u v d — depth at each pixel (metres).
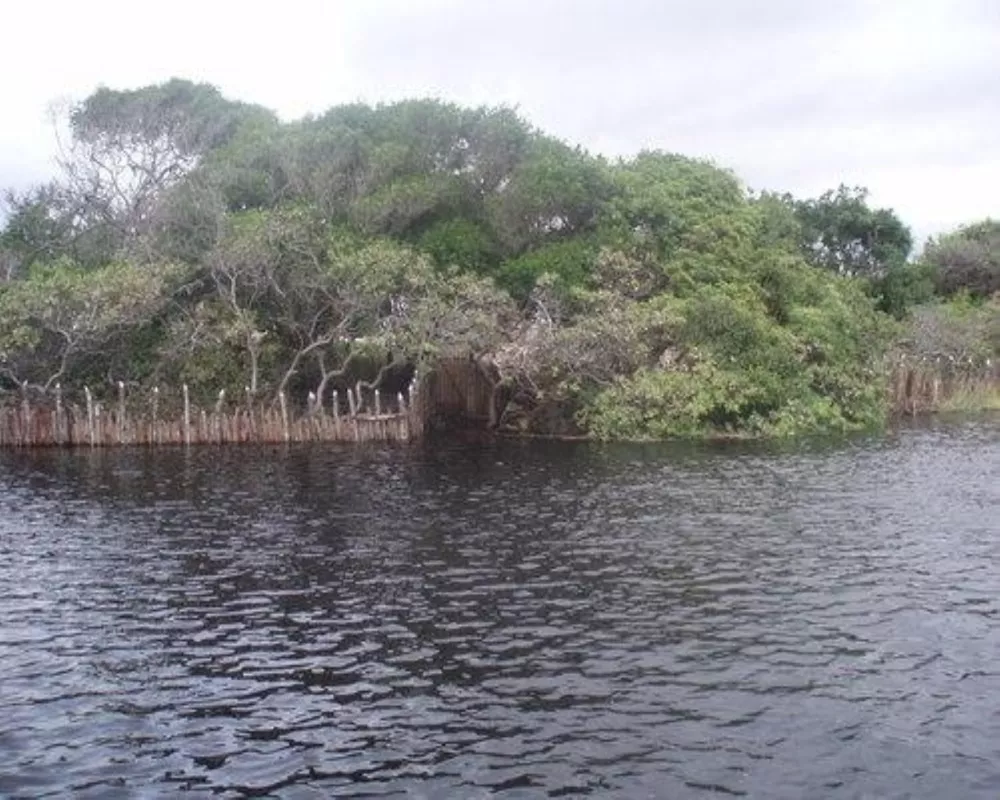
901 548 22.92
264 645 16.58
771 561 21.77
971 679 15.08
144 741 13.01
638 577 20.52
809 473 33.41
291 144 50.62
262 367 43.91
